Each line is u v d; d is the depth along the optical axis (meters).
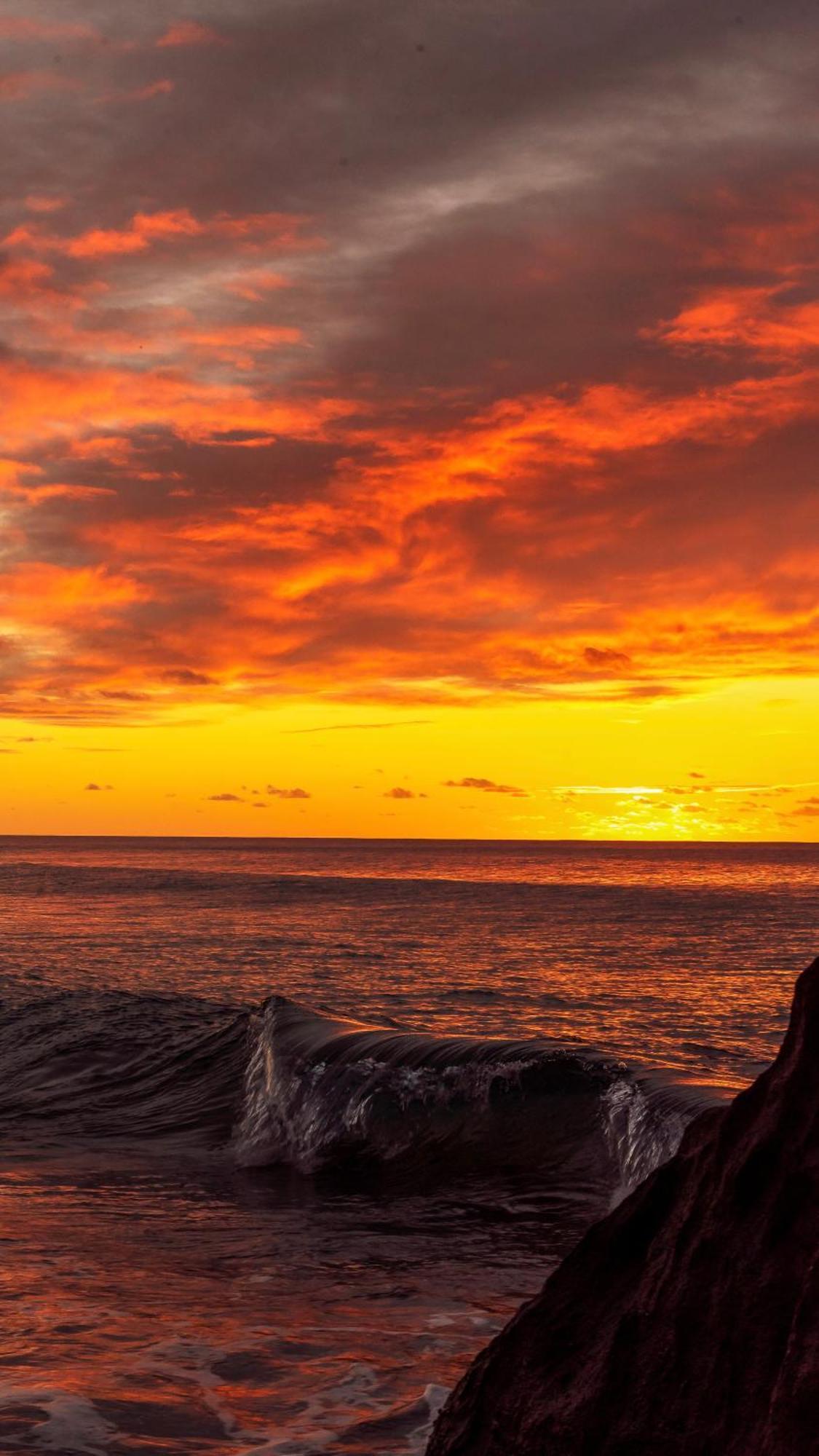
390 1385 4.66
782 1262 2.36
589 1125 9.74
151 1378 4.67
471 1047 11.00
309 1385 4.63
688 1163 2.81
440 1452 2.76
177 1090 13.28
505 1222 8.12
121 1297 6.04
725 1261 2.46
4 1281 6.29
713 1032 18.52
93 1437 3.93
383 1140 10.34
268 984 24.83
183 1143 11.30
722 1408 2.25
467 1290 6.36
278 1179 9.78
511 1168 9.41
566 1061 10.51
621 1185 8.84
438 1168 9.58
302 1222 8.16
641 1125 9.20
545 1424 2.53
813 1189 2.41
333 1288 6.36
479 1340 5.34
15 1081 14.29
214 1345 5.17
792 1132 2.54
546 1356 2.68
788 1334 2.23
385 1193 9.08
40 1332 5.32
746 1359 2.27
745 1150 2.59
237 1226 7.98
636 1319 2.55
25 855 164.75
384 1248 7.39
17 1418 4.11
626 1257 2.75
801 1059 2.63
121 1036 15.74
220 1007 17.91
